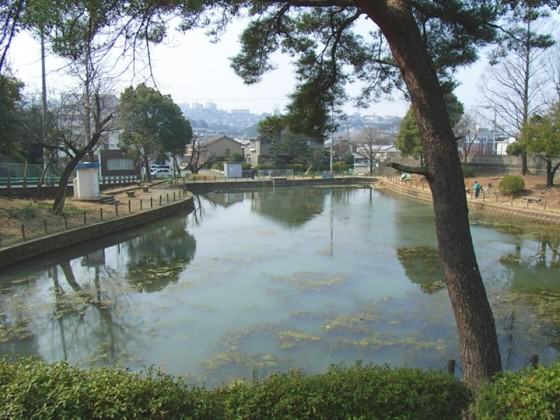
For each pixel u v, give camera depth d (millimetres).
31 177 26297
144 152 40406
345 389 3656
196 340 8539
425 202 33281
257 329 9008
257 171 56750
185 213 27578
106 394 3264
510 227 20859
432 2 5934
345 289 11680
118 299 11109
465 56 6383
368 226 22281
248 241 18641
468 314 4562
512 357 7691
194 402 3377
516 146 29703
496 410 3465
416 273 13266
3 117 18828
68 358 7898
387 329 8922
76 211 20609
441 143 4477
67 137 22406
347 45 6891
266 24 6246
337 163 62656
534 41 6168
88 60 4477
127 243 18328
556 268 13648
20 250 14078
